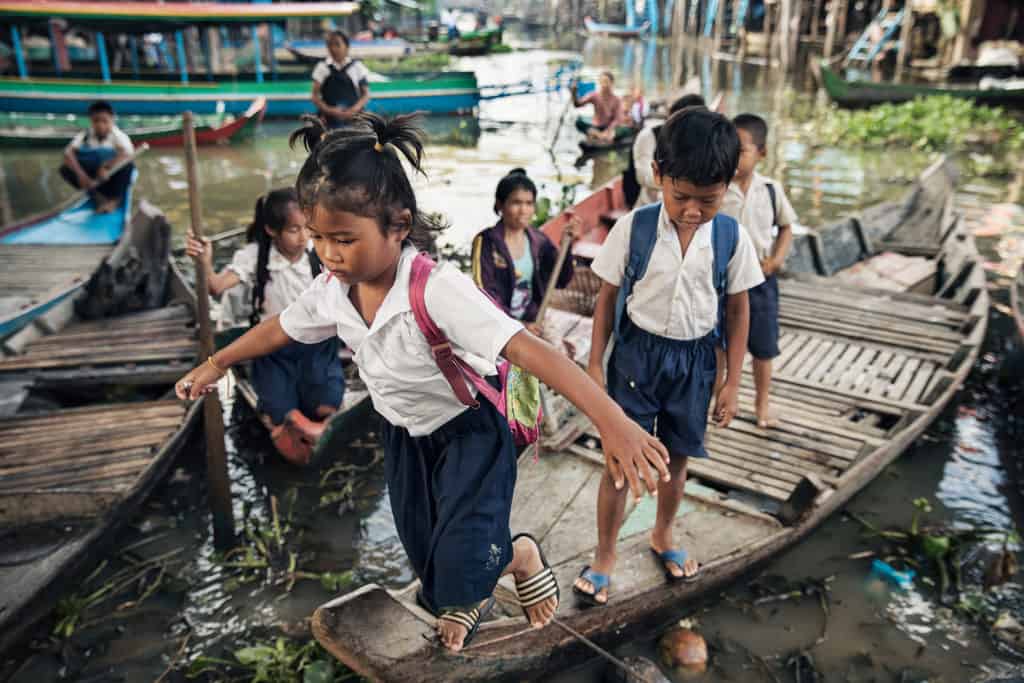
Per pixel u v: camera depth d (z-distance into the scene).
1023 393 4.70
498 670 2.56
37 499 3.31
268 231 3.91
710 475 3.73
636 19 31.64
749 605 3.22
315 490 3.98
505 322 1.55
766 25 22.83
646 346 2.54
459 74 14.05
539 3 38.00
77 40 17.92
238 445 4.32
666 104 13.08
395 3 25.39
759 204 3.60
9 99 12.64
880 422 4.39
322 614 2.36
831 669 2.95
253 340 1.92
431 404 1.79
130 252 6.21
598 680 2.87
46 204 8.80
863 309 5.56
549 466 3.71
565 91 16.28
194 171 3.41
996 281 6.63
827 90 14.67
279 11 12.20
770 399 4.40
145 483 3.58
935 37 19.66
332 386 4.06
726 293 2.53
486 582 1.85
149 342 4.91
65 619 3.12
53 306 5.13
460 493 1.82
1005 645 3.05
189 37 14.62
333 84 9.03
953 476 4.09
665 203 2.32
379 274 1.63
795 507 3.34
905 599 3.27
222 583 3.36
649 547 3.12
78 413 4.09
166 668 2.94
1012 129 12.78
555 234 5.93
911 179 10.02
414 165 1.61
